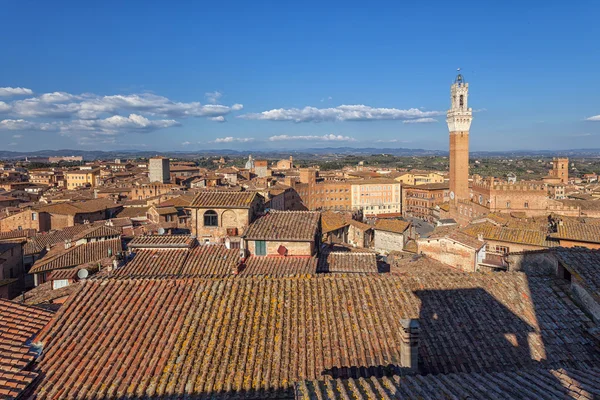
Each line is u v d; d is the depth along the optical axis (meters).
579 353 18.39
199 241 46.59
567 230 57.75
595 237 54.31
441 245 54.41
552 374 13.53
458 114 138.50
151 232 76.00
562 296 21.98
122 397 16.03
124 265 34.94
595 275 21.39
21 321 20.39
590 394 11.87
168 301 21.39
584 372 13.90
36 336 19.28
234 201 46.91
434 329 19.48
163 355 18.02
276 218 41.00
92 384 16.66
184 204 110.00
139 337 19.03
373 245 108.06
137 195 168.12
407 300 21.38
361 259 38.56
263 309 20.70
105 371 17.22
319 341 18.62
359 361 17.52
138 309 20.92
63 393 16.23
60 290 40.44
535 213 109.31
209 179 192.50
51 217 102.12
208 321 19.98
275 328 19.48
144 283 22.72
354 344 18.48
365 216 197.62
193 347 18.42
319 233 42.38
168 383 16.64
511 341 18.92
